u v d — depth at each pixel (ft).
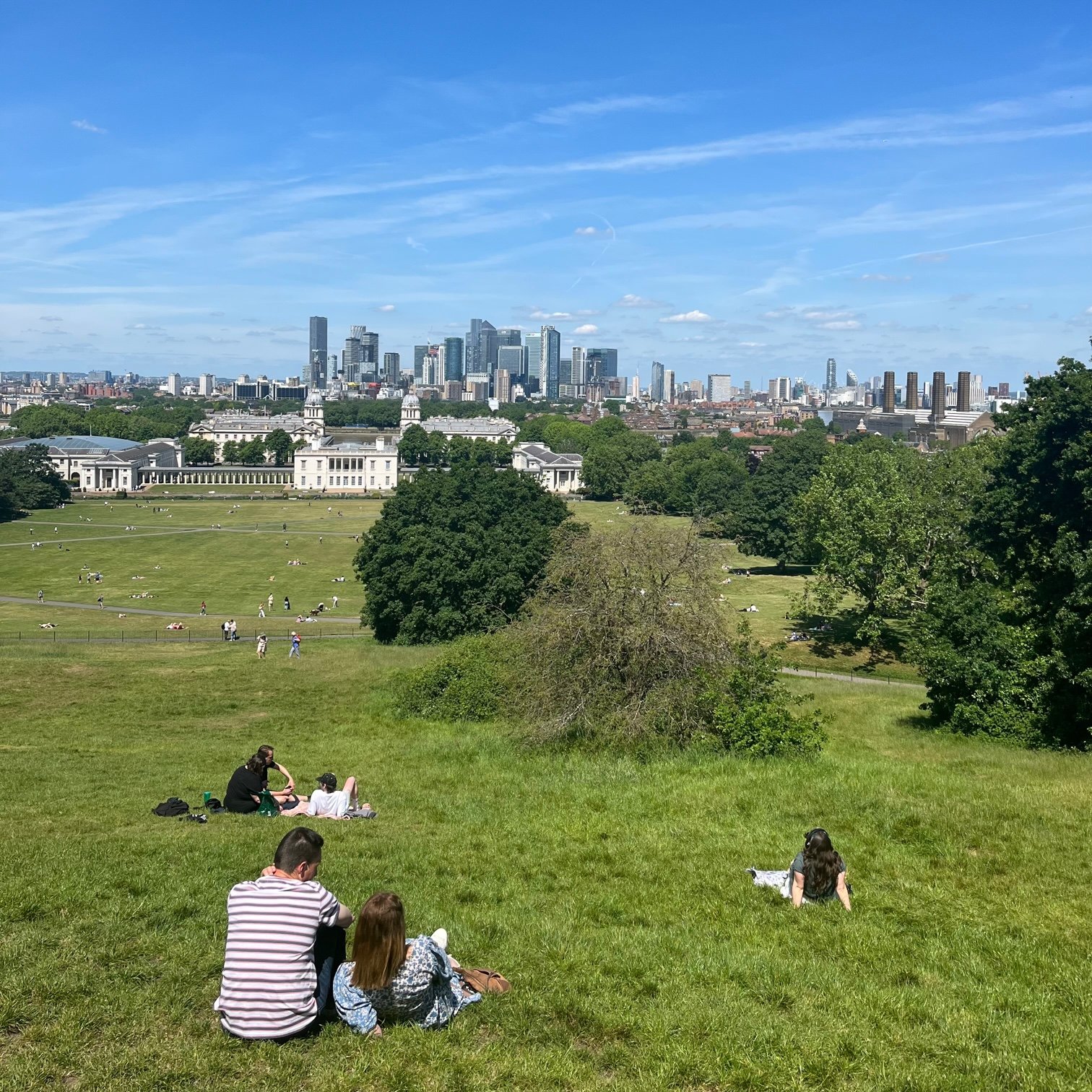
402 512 338.13
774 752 112.88
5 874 59.82
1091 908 60.39
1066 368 192.95
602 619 130.31
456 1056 38.27
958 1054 41.11
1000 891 63.67
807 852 60.54
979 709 152.46
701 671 127.03
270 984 38.65
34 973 43.86
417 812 85.97
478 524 329.72
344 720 168.04
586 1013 42.73
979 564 201.05
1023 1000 47.09
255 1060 37.32
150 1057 37.35
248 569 532.73
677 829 77.46
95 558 560.20
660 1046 40.22
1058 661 146.00
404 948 40.40
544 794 92.94
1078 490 180.24
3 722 168.76
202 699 194.18
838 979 48.42
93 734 155.02
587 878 65.16
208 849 66.64
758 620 336.49
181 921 52.11
